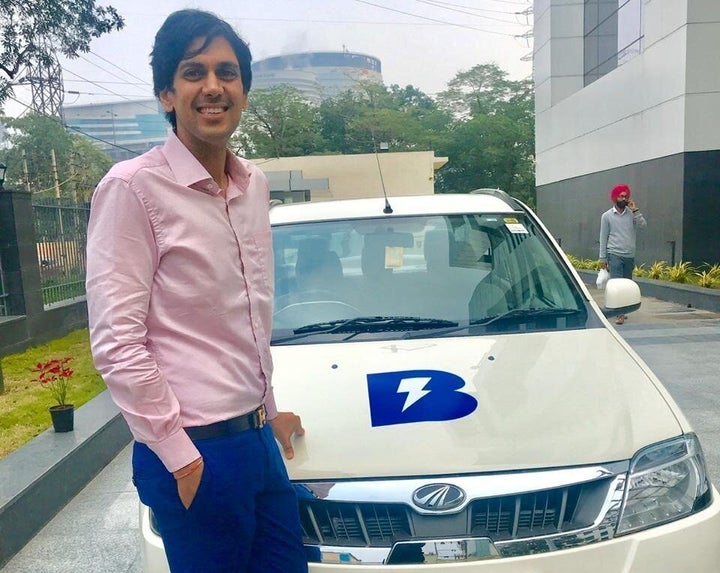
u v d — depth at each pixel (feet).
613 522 7.19
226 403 6.32
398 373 9.16
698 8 43.27
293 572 6.82
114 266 5.94
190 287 6.20
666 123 46.91
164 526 6.35
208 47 6.33
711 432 16.85
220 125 6.38
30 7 47.50
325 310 11.03
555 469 7.39
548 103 74.28
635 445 7.70
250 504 6.44
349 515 7.30
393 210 12.71
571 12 71.26
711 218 44.55
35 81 71.10
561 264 12.03
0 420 17.98
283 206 13.71
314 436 8.00
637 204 52.34
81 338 32.50
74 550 12.42
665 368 23.49
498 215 12.68
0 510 11.93
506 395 8.54
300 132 167.53
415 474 7.38
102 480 15.69
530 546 7.02
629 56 55.83
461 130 185.57
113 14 50.31
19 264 29.58
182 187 6.20
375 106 192.65
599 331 10.45
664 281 42.68
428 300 11.12
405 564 7.01
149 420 5.86
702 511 7.52
